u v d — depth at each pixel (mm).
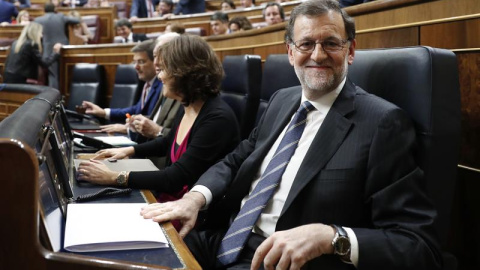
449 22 951
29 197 435
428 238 666
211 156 1072
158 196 1135
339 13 806
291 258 646
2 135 485
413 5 1045
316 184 749
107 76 2912
